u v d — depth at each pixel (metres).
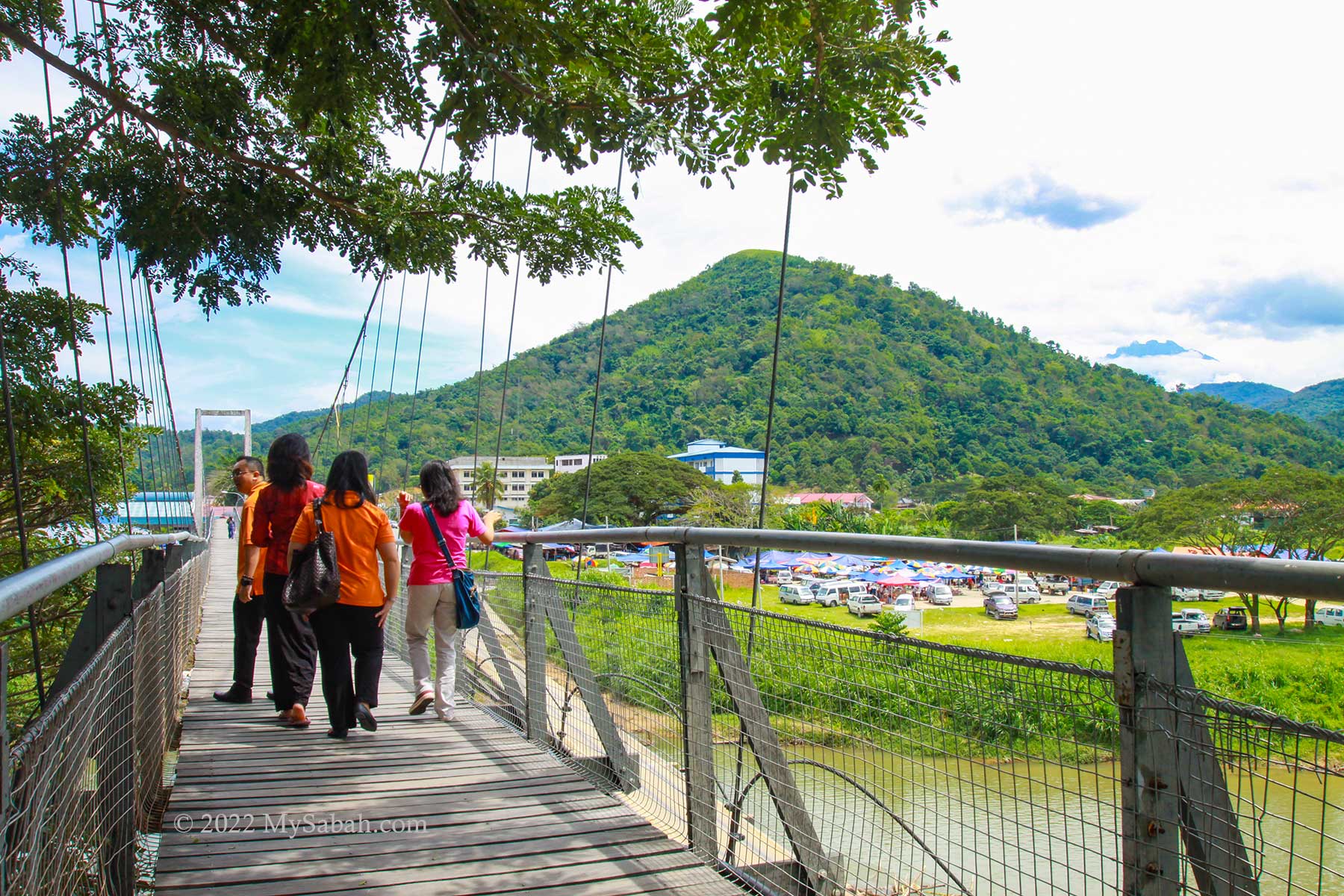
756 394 128.25
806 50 2.99
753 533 2.35
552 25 2.99
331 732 4.13
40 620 9.25
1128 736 1.35
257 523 4.40
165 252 5.31
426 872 2.58
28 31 4.77
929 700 1.77
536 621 4.15
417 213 5.41
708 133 3.33
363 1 3.17
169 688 3.82
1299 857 1.12
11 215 5.13
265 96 5.07
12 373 8.00
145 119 4.59
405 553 7.04
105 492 10.16
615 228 5.51
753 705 2.41
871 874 1.89
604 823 2.98
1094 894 1.40
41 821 1.27
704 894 2.44
